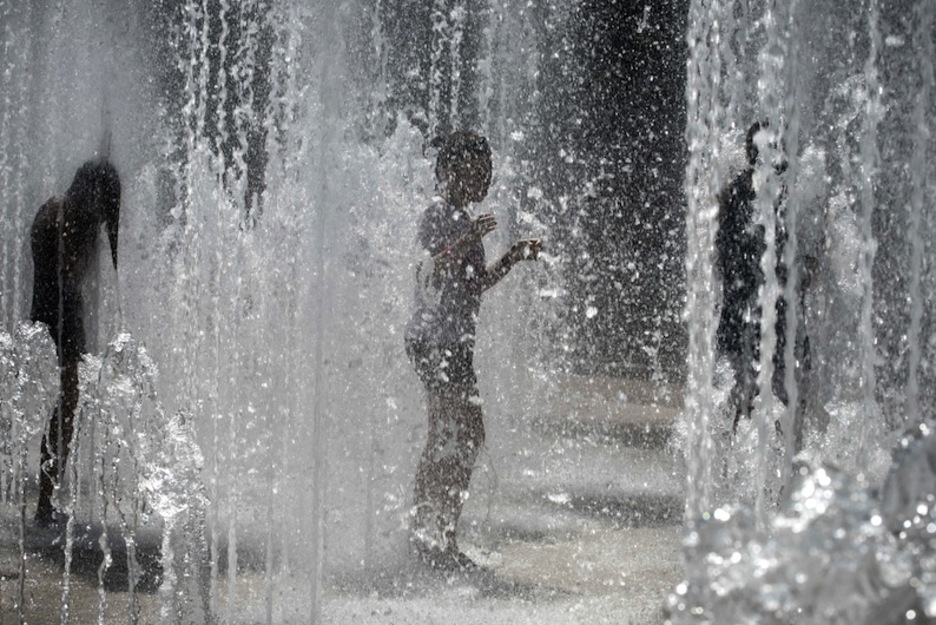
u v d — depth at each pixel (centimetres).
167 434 1264
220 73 2005
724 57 1506
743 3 1512
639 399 2333
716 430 1389
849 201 1587
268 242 1571
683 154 3484
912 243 1529
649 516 1423
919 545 389
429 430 1219
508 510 1440
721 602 383
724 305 1405
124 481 1407
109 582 1149
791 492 414
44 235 1399
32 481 1536
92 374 1377
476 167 1230
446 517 1209
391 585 1141
